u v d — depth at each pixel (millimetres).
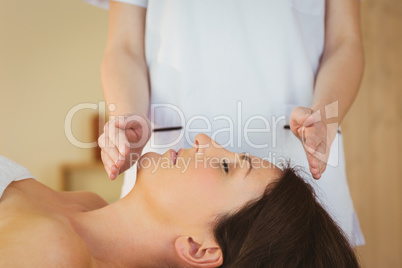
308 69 1486
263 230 1142
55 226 1000
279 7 1452
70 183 3344
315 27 1537
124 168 1250
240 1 1454
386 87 3219
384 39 3230
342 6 1562
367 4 3229
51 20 3416
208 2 1456
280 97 1461
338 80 1410
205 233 1162
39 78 3410
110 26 1589
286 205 1172
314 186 1398
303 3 1507
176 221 1174
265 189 1198
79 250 986
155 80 1504
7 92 3395
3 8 3375
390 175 3195
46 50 3416
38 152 3395
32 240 960
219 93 1460
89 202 1466
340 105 1362
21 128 3395
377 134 3201
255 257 1115
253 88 1460
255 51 1460
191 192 1179
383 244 3156
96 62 3449
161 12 1508
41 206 1202
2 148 3379
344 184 1497
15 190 1215
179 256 1150
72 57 3434
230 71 1458
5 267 915
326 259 1154
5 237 966
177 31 1464
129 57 1515
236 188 1195
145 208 1190
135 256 1163
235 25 1449
